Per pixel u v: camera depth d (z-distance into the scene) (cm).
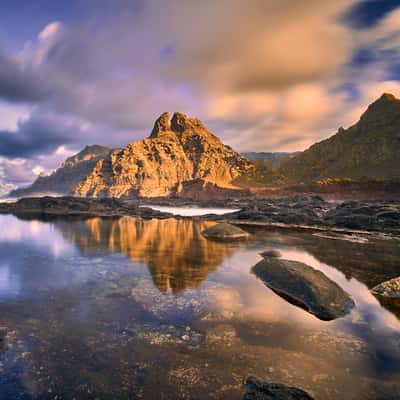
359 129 11969
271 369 477
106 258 1277
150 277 988
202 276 1008
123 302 755
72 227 2417
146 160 15738
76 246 1560
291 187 8544
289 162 14062
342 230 2445
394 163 9181
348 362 502
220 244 1703
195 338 573
